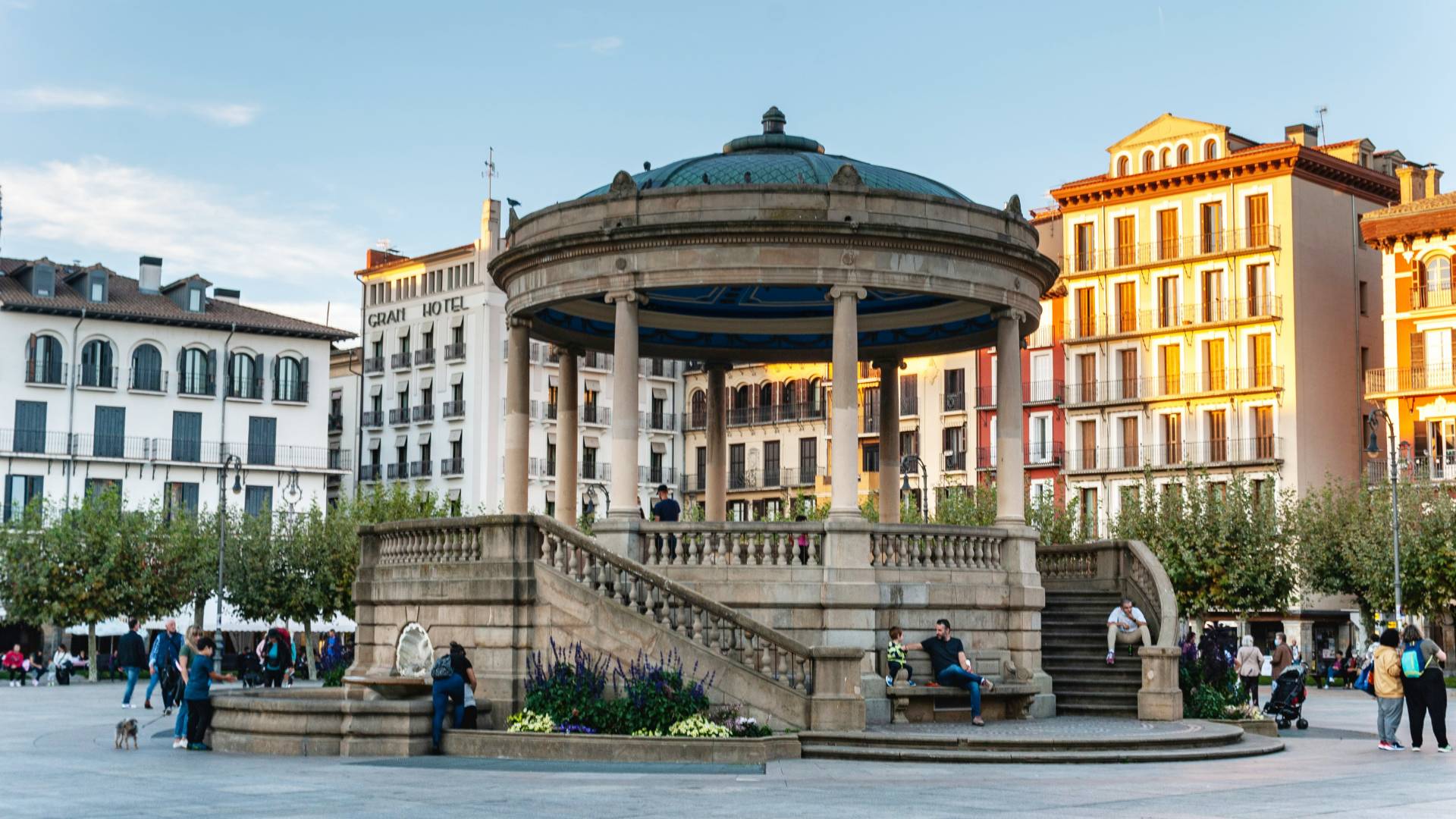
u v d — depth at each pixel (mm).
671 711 24406
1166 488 75562
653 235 29047
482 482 105375
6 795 18547
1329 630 84250
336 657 71125
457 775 21234
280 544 79062
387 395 112562
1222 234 89312
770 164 31375
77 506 89375
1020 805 17641
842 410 28703
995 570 30125
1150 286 92062
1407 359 80812
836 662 25219
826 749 24016
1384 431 81875
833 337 29141
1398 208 81000
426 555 28922
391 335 113188
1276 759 24766
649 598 26125
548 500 107375
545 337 34531
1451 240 79500
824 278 28859
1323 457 87062
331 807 17297
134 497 91938
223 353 96188
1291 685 33625
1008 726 27344
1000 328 31219
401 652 29156
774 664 25500
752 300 34750
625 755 23469
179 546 73562
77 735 30000
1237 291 88438
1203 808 17344
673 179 31453
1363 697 53844
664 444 113688
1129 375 92688
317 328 99500
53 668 67000
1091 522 90562
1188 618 73375
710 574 28500
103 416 91500
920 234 29188
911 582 28938
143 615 73062
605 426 111375
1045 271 32188
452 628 27781
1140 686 30328
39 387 89188
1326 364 88000
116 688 59219
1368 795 18922
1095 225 95125
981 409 97812
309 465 98750
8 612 71938
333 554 78750
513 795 18578
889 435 36188
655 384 113250
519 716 25500
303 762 23219
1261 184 88000
